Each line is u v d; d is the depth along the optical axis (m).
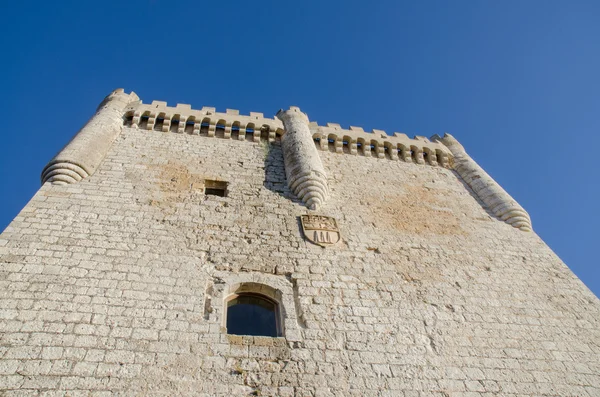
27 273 9.83
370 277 11.67
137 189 13.15
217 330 9.53
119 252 10.85
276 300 10.80
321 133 18.12
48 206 11.73
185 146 15.97
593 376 10.34
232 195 13.79
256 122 17.77
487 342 10.61
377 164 17.67
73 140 14.27
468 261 13.09
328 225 13.16
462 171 18.16
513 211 15.45
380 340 10.03
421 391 9.18
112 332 9.02
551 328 11.40
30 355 8.30
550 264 13.77
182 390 8.30
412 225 14.15
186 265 10.91
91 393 7.96
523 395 9.57
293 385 8.77
